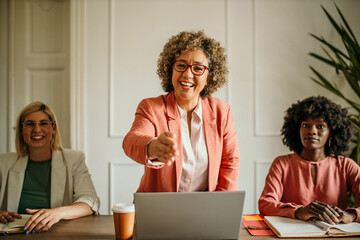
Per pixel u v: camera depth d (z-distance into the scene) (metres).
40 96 2.68
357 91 2.30
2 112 2.65
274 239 1.04
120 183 2.53
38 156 1.62
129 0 2.57
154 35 2.57
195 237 0.95
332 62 2.40
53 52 2.69
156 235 0.94
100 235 1.09
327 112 1.46
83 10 2.54
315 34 2.58
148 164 0.92
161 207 0.92
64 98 2.67
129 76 2.56
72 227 1.19
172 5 2.58
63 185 1.58
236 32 2.58
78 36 2.54
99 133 2.55
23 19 2.69
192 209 0.93
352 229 1.08
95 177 2.54
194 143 1.24
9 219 1.19
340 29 2.38
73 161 1.63
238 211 0.95
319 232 1.06
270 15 2.59
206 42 1.21
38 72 2.69
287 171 1.54
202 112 1.26
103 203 2.53
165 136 0.82
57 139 1.65
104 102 2.55
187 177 1.24
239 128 2.57
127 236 1.04
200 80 1.16
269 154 2.56
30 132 1.56
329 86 2.33
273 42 2.59
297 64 2.58
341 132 1.51
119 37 2.57
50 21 2.69
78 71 2.54
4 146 2.65
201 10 2.58
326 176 1.49
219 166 1.29
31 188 1.58
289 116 1.62
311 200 1.47
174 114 1.22
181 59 1.16
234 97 2.57
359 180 1.46
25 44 2.69
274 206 1.32
